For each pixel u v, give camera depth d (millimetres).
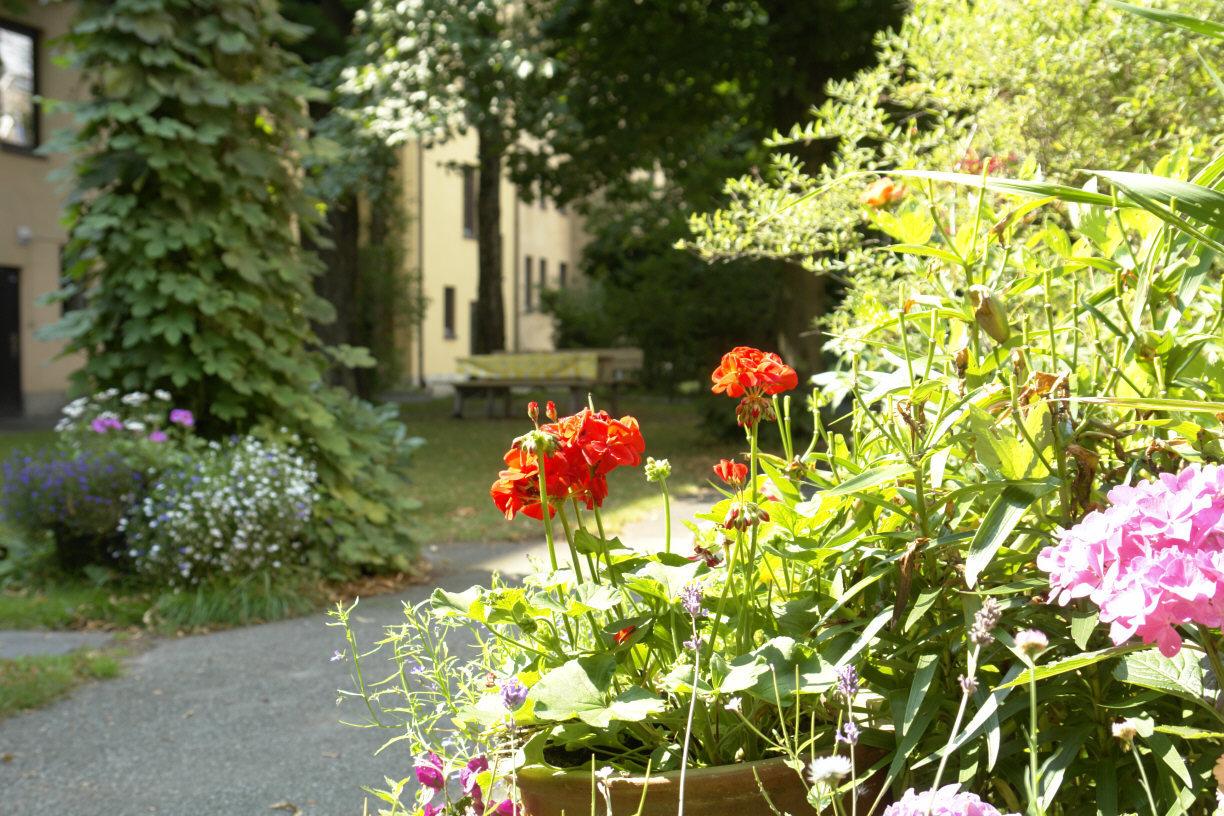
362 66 12719
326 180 12344
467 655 4004
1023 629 1491
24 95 18297
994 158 2910
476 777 1640
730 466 1803
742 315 16750
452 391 27969
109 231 6645
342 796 3402
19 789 3533
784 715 1641
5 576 6555
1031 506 1613
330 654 5020
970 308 1697
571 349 27609
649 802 1512
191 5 6852
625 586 1731
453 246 30641
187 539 5883
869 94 3943
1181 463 1612
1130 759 1475
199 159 6598
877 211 2008
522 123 12789
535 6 13586
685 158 15602
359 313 24062
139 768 3705
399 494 7348
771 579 1798
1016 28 3562
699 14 12953
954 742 1260
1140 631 1131
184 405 6965
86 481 6160
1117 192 1617
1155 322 1770
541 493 1681
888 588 1672
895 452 1785
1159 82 3416
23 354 18469
